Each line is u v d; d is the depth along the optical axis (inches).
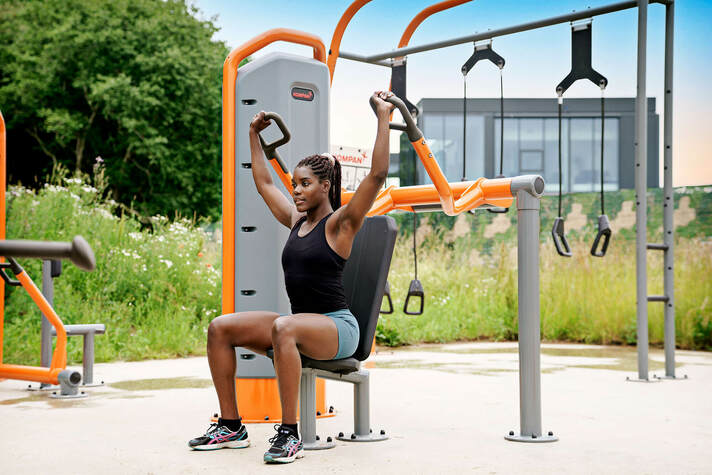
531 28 182.2
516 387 189.2
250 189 141.6
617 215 342.0
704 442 119.7
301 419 116.4
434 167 123.5
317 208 112.0
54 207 324.5
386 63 206.8
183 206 710.5
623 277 329.1
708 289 305.9
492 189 127.6
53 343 251.4
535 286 122.0
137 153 667.4
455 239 377.4
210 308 315.3
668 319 208.5
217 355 114.2
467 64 154.3
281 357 104.1
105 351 252.2
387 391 182.4
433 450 113.8
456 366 239.9
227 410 115.8
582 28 149.4
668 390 182.5
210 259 363.9
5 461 105.7
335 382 199.3
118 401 164.6
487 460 106.5
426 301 351.3
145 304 296.0
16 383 197.3
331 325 106.7
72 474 98.1
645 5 195.8
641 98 202.1
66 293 275.7
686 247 314.7
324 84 146.9
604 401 164.4
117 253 311.9
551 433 122.5
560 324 336.2
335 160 114.1
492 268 365.7
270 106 141.7
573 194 354.3
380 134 105.0
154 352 265.1
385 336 310.7
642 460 106.3
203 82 713.0
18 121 709.9
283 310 140.3
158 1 744.3
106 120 704.4
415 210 148.2
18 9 718.5
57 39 689.0
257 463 104.3
